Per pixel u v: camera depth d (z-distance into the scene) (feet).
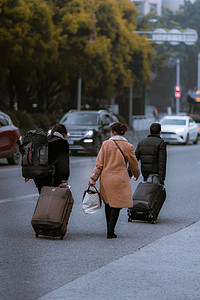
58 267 27.78
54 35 154.71
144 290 24.11
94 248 32.30
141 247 32.83
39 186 35.91
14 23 142.82
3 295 23.11
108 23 182.91
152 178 41.24
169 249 32.35
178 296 23.35
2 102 210.38
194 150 127.54
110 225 35.24
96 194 35.27
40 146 34.50
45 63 158.40
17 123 147.64
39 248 32.01
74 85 186.60
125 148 35.24
